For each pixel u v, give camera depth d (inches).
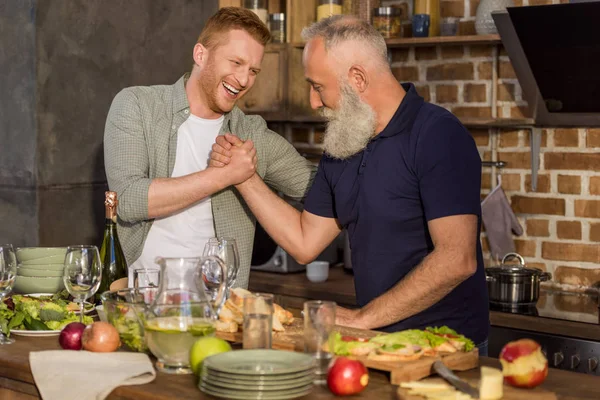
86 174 145.3
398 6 160.4
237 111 111.9
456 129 90.4
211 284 87.8
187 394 66.6
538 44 133.3
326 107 96.7
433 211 88.6
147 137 107.3
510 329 127.6
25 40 136.3
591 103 137.3
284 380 64.3
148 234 107.8
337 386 65.8
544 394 65.2
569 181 146.9
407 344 72.9
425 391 64.9
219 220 109.2
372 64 93.5
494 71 151.3
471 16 152.4
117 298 85.0
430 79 158.2
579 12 125.6
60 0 138.6
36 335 87.0
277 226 102.7
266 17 164.2
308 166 116.4
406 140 91.8
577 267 146.9
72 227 143.6
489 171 154.1
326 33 94.8
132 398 68.3
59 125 140.3
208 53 105.1
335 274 158.7
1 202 141.4
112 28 147.0
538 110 144.3
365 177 94.1
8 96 139.3
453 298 92.4
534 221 150.4
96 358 75.5
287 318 84.5
